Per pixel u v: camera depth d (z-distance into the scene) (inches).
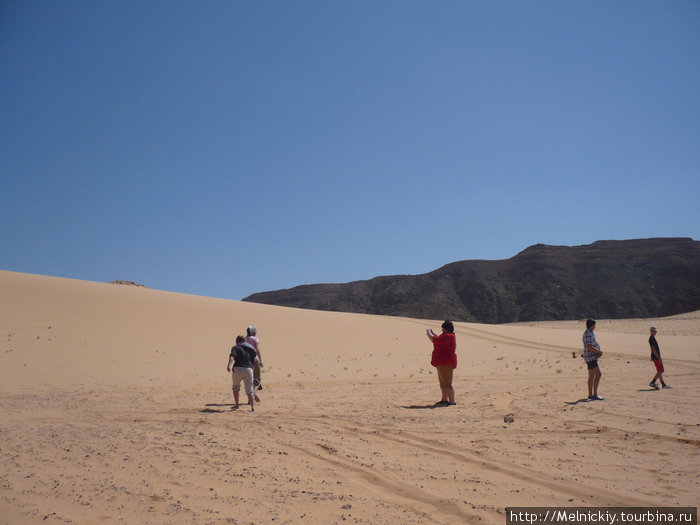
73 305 1087.0
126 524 181.8
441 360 463.2
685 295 6446.9
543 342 1233.4
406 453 283.6
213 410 436.5
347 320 1430.9
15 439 323.0
